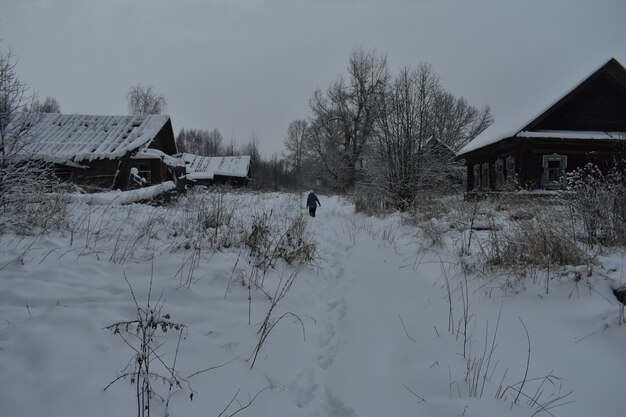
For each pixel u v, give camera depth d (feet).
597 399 9.48
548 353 11.48
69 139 67.46
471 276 18.17
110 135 69.05
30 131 25.34
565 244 17.12
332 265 25.46
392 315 15.67
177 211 31.78
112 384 8.72
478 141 76.13
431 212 37.32
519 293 15.26
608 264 15.49
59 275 14.99
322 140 139.74
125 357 9.93
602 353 11.05
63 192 27.86
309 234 31.91
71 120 71.87
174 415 8.47
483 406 9.11
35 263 15.89
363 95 127.85
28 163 23.93
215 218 25.72
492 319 13.93
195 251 19.31
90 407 7.93
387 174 52.60
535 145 58.54
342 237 34.32
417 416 9.45
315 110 142.92
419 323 14.58
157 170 67.10
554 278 15.28
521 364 11.14
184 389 9.43
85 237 20.61
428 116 52.80
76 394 8.14
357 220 44.93
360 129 130.11
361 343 13.73
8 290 12.98
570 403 9.43
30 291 13.32
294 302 17.01
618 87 58.34
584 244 19.42
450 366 11.28
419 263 21.47
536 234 18.29
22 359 9.08
